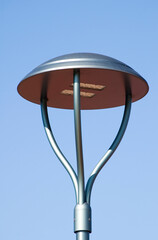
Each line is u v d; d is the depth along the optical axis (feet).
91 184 32.37
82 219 31.27
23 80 33.22
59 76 32.50
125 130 34.63
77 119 31.63
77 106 31.63
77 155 31.78
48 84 33.91
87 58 31.68
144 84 33.99
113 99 37.09
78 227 31.22
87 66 31.07
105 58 32.24
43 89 34.83
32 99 36.58
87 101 37.65
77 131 31.71
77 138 31.71
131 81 33.45
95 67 31.14
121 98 36.83
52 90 35.09
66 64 31.40
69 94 35.96
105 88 34.96
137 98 36.58
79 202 31.65
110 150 33.55
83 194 31.78
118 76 32.60
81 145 31.71
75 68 31.19
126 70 32.19
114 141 34.01
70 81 33.47
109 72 31.91
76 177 32.45
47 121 35.47
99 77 32.76
